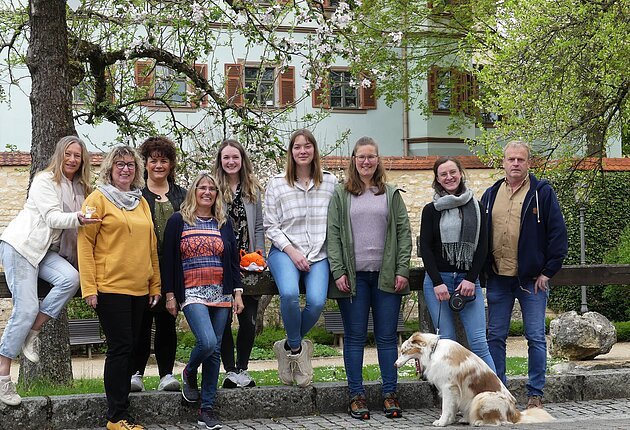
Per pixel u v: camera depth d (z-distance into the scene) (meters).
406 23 23.34
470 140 18.88
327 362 14.77
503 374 7.34
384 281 7.09
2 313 18.48
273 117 12.46
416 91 24.73
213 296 6.69
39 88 9.17
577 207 18.89
